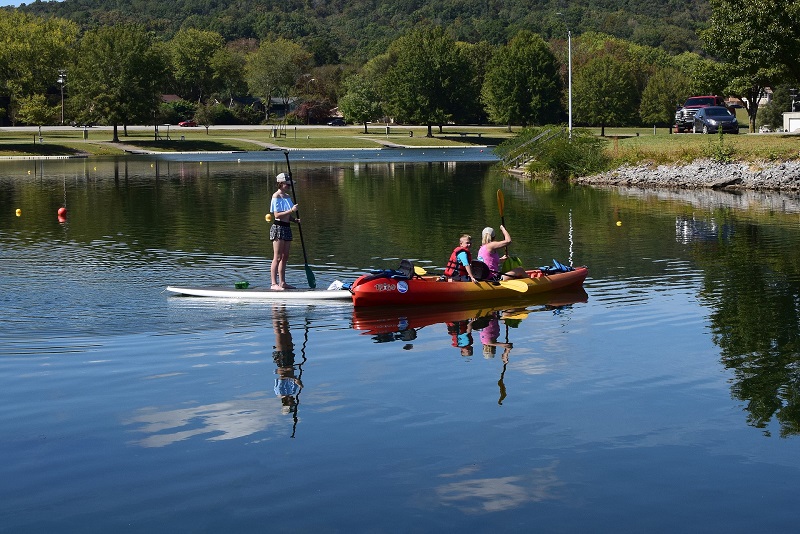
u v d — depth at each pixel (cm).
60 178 4456
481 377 1069
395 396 998
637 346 1207
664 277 1694
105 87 7975
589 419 925
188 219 2608
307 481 778
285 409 956
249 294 1469
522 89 9519
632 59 13712
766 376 1067
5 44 10588
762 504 734
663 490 760
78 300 1451
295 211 1482
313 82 14600
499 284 1499
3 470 802
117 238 2188
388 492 757
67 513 722
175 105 11862
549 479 782
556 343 1225
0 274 1678
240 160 6316
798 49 4250
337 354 1166
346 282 1523
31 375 1069
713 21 4941
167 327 1291
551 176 4422
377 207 2969
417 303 1447
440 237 2222
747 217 2647
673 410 952
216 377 1066
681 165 4041
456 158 6625
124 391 1013
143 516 716
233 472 796
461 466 809
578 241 2169
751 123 5956
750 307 1430
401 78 9694
